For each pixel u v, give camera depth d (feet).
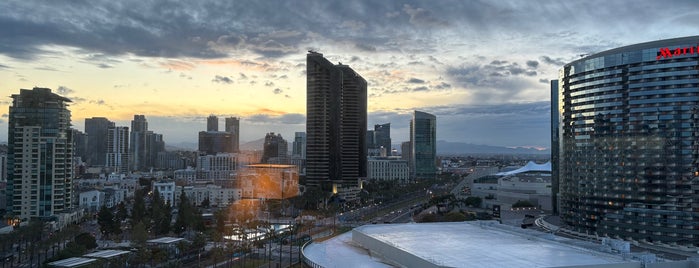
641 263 600.39
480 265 584.81
